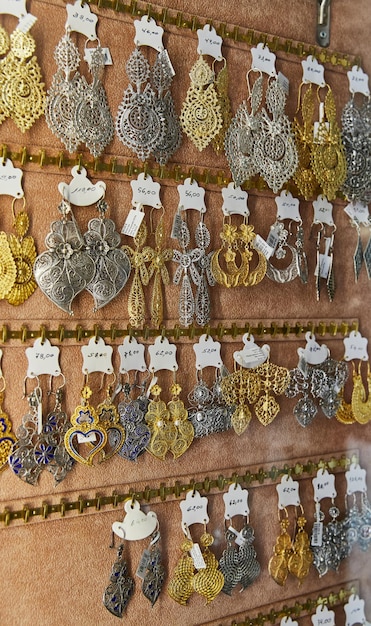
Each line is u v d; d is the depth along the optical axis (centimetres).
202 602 107
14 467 88
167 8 101
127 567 99
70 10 92
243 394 108
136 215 97
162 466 102
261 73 110
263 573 114
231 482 109
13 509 90
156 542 101
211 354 106
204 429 103
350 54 124
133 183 98
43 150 90
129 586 98
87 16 93
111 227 95
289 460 116
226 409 106
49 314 92
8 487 89
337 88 122
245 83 110
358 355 124
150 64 100
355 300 125
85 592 96
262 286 113
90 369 94
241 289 110
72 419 92
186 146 104
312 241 119
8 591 90
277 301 114
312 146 115
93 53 93
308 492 119
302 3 117
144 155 98
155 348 101
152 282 100
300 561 115
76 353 94
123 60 97
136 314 97
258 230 112
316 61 118
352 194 121
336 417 122
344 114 122
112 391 97
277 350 115
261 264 109
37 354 91
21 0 87
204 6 105
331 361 119
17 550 90
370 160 123
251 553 110
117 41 96
